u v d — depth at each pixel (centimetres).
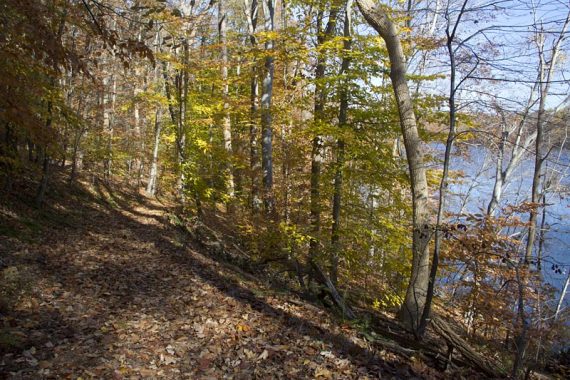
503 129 1466
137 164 2814
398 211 1201
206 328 558
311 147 1150
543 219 1323
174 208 1952
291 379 438
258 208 1145
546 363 799
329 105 1149
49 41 411
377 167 1062
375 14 795
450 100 628
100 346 471
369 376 457
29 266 713
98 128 1736
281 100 1195
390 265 1093
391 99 1048
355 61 1004
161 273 841
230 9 2081
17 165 1093
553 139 1525
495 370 533
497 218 823
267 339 538
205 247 1188
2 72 542
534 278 813
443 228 622
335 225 1078
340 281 1127
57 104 1004
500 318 764
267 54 1045
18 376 381
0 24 430
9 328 465
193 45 1543
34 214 1091
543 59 1256
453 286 950
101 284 716
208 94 1521
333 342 546
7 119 613
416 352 555
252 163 1336
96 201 1678
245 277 920
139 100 1741
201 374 436
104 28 428
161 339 511
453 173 1380
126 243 1106
